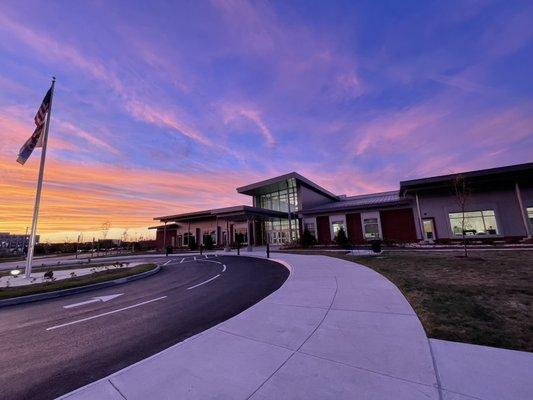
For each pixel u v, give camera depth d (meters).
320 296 7.23
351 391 3.02
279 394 3.03
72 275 14.92
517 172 20.19
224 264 19.42
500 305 5.68
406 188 24.41
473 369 3.35
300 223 35.84
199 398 3.04
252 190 40.22
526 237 21.00
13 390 3.64
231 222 43.56
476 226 23.50
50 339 5.57
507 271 9.36
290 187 38.34
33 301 9.92
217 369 3.67
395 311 5.68
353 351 4.00
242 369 3.63
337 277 9.80
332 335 4.62
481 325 4.69
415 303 6.12
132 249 56.50
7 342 5.50
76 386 3.67
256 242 41.03
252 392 3.10
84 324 6.53
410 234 27.42
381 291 7.39
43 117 15.66
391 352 3.90
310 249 28.06
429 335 4.43
